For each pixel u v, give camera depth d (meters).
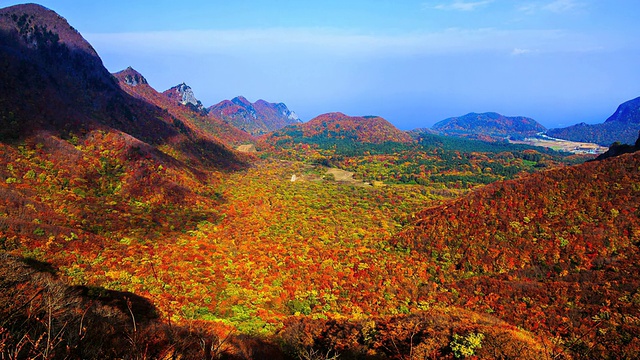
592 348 30.47
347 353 30.27
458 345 27.55
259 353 29.52
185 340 16.70
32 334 11.11
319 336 34.72
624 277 43.38
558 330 36.78
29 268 32.59
